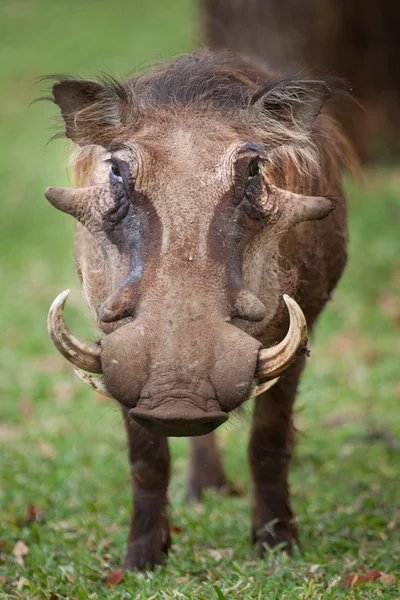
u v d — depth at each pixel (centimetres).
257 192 453
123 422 548
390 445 768
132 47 2370
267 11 1300
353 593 478
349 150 673
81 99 486
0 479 712
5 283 1248
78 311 1116
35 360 1011
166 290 418
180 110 479
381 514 628
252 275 456
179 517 638
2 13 2812
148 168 440
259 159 458
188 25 2495
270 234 462
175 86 506
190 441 722
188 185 438
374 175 1453
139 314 417
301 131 502
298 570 520
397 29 1525
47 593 502
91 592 510
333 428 836
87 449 791
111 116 482
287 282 500
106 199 453
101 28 2577
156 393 403
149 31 2500
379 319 1062
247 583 495
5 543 589
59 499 677
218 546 581
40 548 577
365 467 739
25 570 539
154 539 553
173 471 768
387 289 1132
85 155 510
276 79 532
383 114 1520
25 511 657
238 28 1303
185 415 395
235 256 436
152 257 426
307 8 1330
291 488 706
